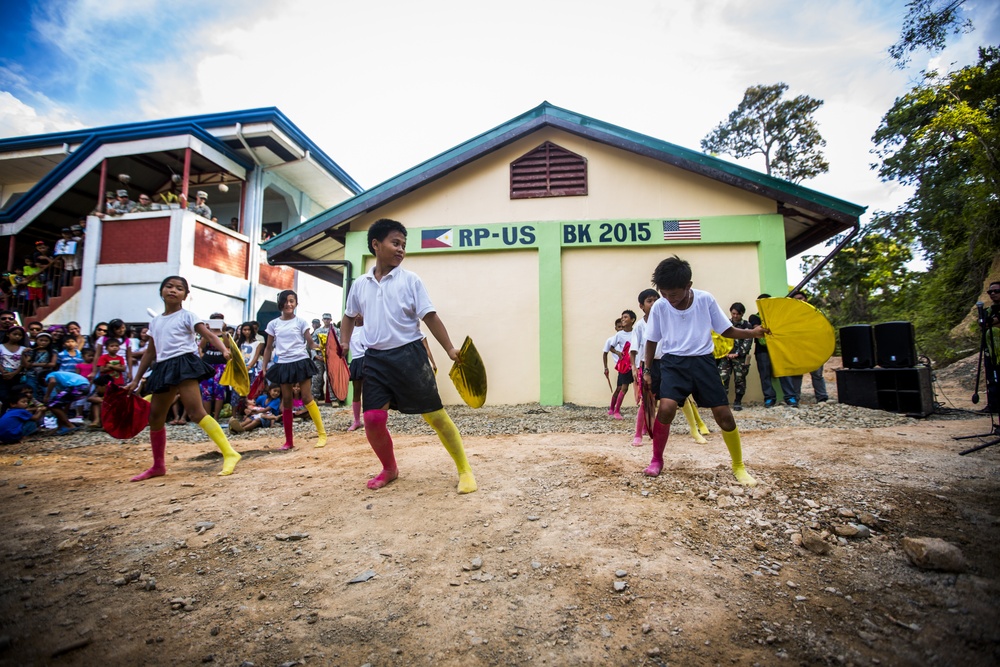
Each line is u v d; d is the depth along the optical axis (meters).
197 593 2.34
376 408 3.64
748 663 1.82
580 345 8.82
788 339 3.59
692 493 3.40
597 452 4.66
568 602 2.21
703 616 2.09
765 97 26.89
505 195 9.26
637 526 2.89
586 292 8.91
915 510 3.02
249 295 13.77
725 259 8.70
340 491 3.66
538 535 2.83
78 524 3.14
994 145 14.12
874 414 6.83
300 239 9.28
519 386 8.85
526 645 1.95
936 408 7.37
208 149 12.78
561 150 9.23
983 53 11.02
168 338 4.28
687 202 8.87
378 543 2.80
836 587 2.30
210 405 7.88
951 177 16.17
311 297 16.52
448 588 2.34
